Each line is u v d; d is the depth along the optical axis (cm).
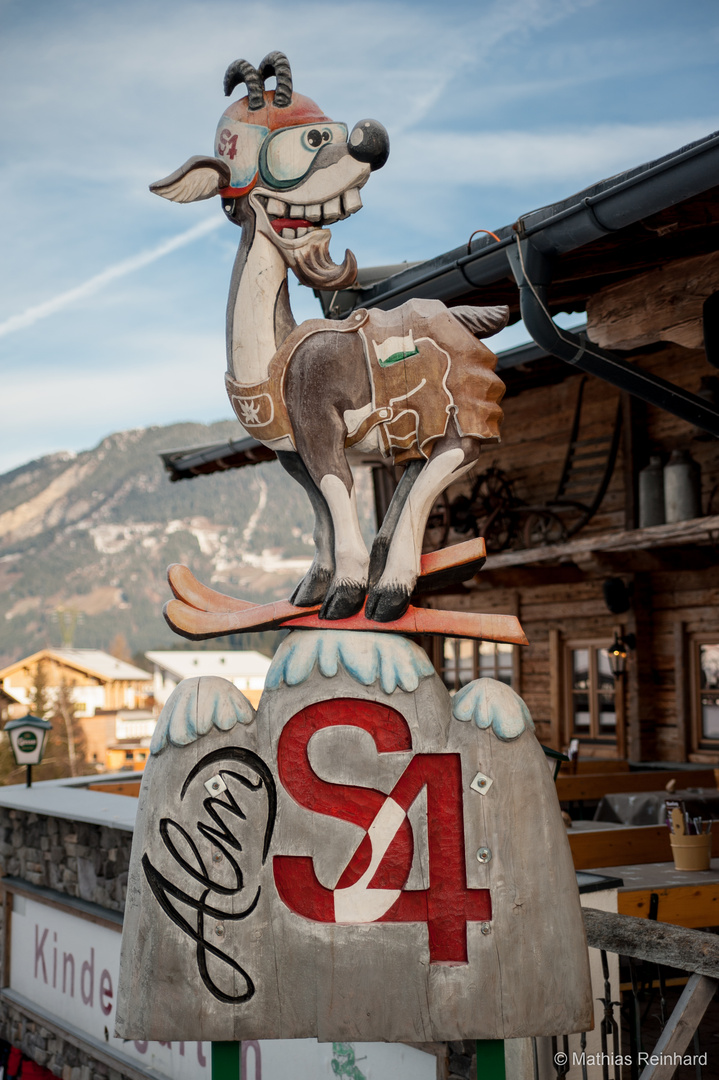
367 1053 415
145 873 191
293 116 206
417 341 199
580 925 192
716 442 837
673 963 277
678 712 910
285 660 200
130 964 190
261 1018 187
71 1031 627
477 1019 185
